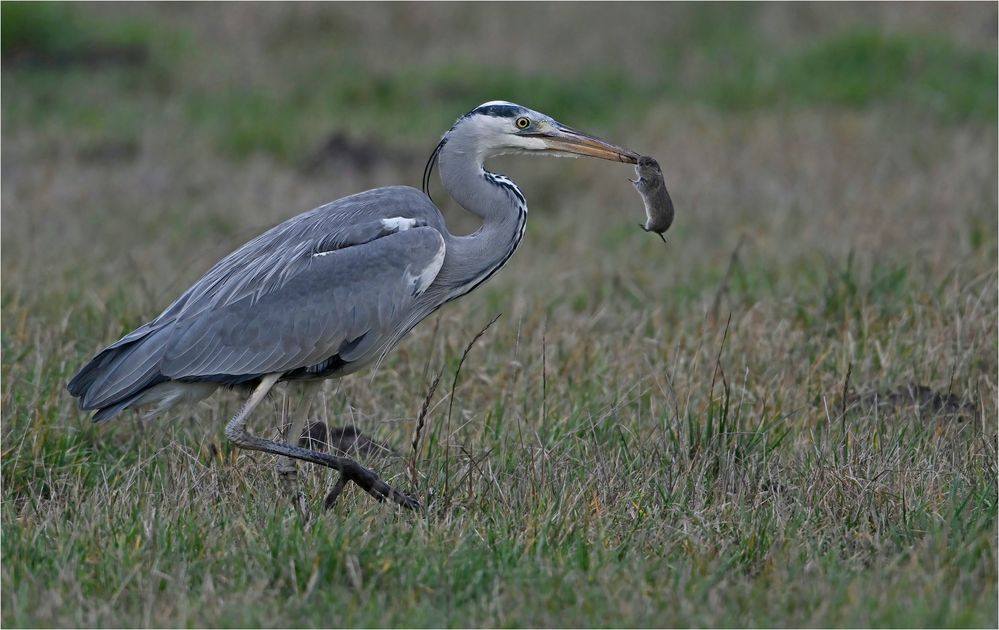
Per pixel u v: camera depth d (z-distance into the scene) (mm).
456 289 10672
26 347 12414
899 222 17812
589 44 30656
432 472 10195
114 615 7773
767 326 13281
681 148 23328
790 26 31641
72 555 8492
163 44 29734
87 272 16094
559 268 17000
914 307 13445
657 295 15367
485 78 27406
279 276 10008
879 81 26766
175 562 8430
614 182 21859
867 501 9375
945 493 9539
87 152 23609
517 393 11789
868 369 12281
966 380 12094
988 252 15727
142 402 9930
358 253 10070
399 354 12750
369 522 9078
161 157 23234
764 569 8484
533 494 9484
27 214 19547
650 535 8984
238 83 28203
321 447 11000
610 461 10156
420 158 23172
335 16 32250
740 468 9945
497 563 8469
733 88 27234
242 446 9805
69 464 10508
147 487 9852
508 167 22562
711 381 12000
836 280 14469
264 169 22469
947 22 31141
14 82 27203
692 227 19156
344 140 23672
